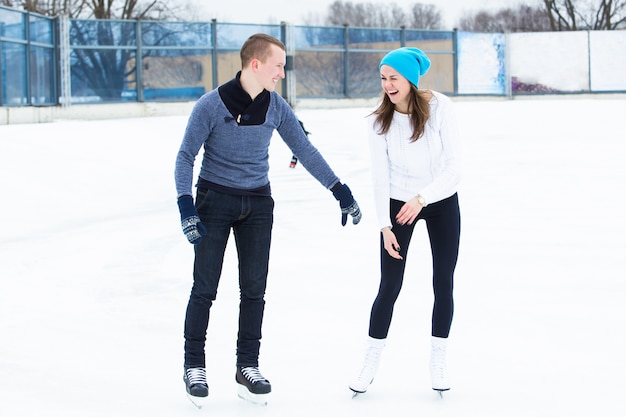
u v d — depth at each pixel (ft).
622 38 116.26
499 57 112.47
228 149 12.73
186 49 84.17
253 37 12.66
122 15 118.42
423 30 104.68
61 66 74.79
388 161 13.52
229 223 12.97
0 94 64.23
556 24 160.04
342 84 96.99
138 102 80.79
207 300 13.00
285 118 13.08
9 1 108.78
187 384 12.75
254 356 13.05
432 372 13.02
